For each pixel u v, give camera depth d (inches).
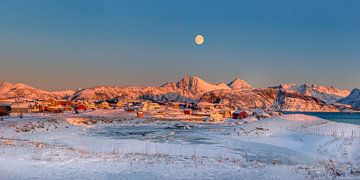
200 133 2479.1
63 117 3597.4
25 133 2036.2
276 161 1203.2
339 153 1338.6
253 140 1925.4
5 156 860.6
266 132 2208.4
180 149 1503.4
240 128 2598.4
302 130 2156.7
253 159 1256.8
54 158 858.1
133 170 715.4
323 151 1443.2
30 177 607.2
